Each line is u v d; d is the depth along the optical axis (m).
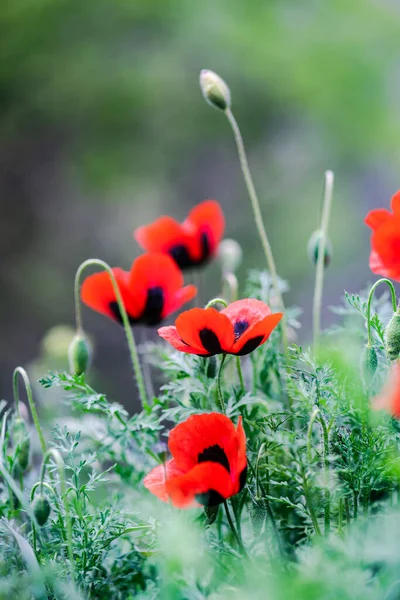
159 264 1.18
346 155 5.30
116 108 5.06
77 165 5.14
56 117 5.07
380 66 5.23
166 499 1.04
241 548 1.05
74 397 1.11
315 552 1.00
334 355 1.04
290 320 1.18
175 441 1.05
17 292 5.20
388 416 1.05
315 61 5.16
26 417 1.15
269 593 0.98
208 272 4.53
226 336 1.05
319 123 5.22
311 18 5.34
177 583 1.02
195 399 1.12
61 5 5.04
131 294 1.19
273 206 5.37
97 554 1.07
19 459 1.11
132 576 1.08
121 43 5.17
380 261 1.07
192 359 1.13
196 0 5.21
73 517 1.08
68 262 5.40
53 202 5.32
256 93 5.16
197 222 1.28
